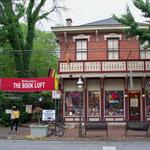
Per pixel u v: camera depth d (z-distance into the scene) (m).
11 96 40.84
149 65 33.62
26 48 39.69
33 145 22.02
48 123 34.25
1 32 37.59
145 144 22.72
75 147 20.91
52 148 20.33
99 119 34.66
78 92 35.22
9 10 37.44
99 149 19.97
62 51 36.09
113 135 27.59
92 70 34.12
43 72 56.34
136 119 34.62
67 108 35.28
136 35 27.73
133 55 35.25
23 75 38.91
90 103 35.03
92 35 35.84
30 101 38.28
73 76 34.25
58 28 35.66
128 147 20.95
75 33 35.97
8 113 35.28
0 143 23.33
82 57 35.84
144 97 34.56
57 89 31.70
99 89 35.06
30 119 36.75
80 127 27.05
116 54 35.53
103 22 37.06
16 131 30.05
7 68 51.34
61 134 27.91
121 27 35.06
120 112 34.78
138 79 34.88
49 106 38.47
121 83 35.06
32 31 39.84
